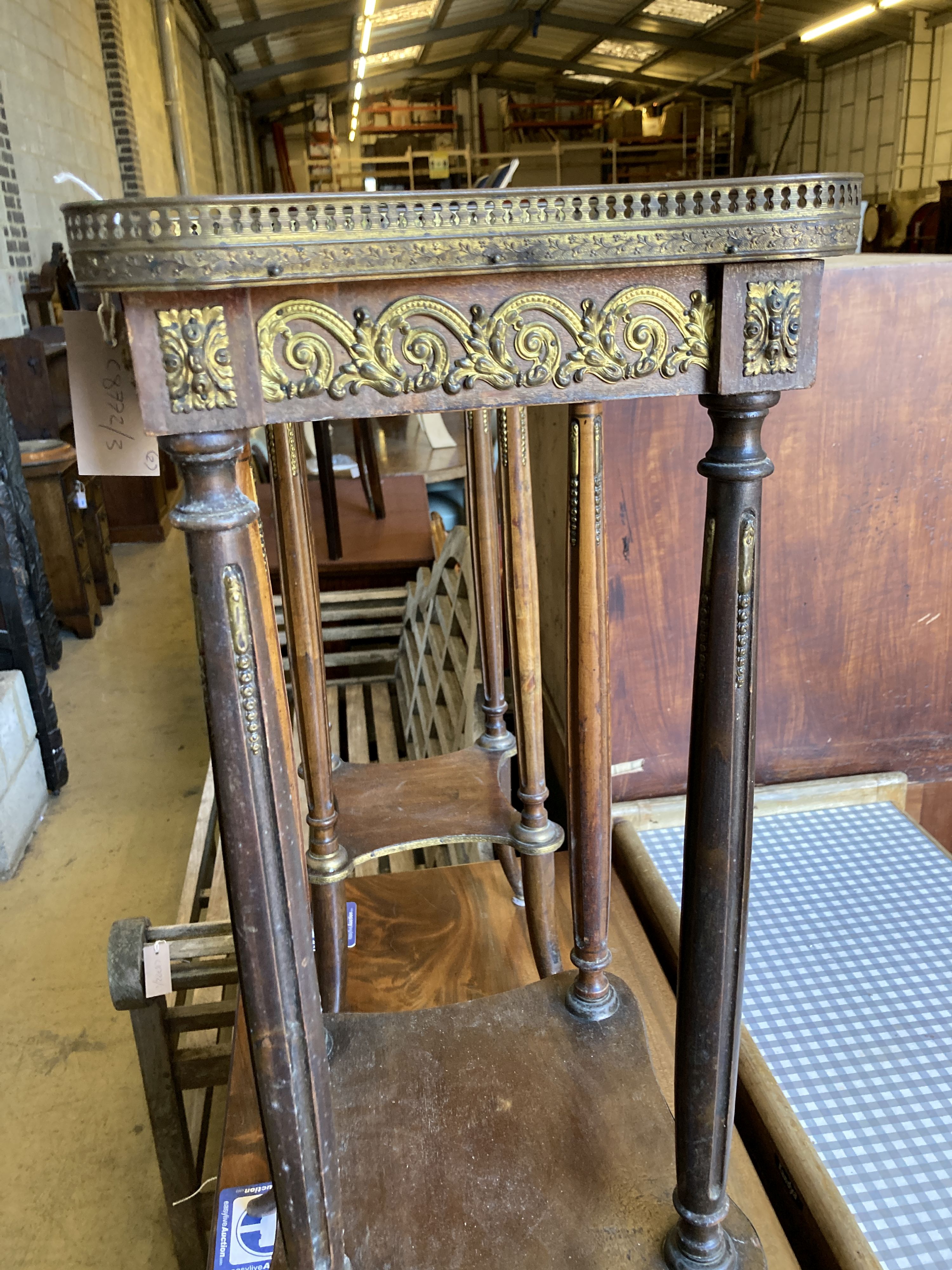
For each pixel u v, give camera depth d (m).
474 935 1.58
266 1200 1.02
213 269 0.56
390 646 3.42
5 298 4.28
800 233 0.66
